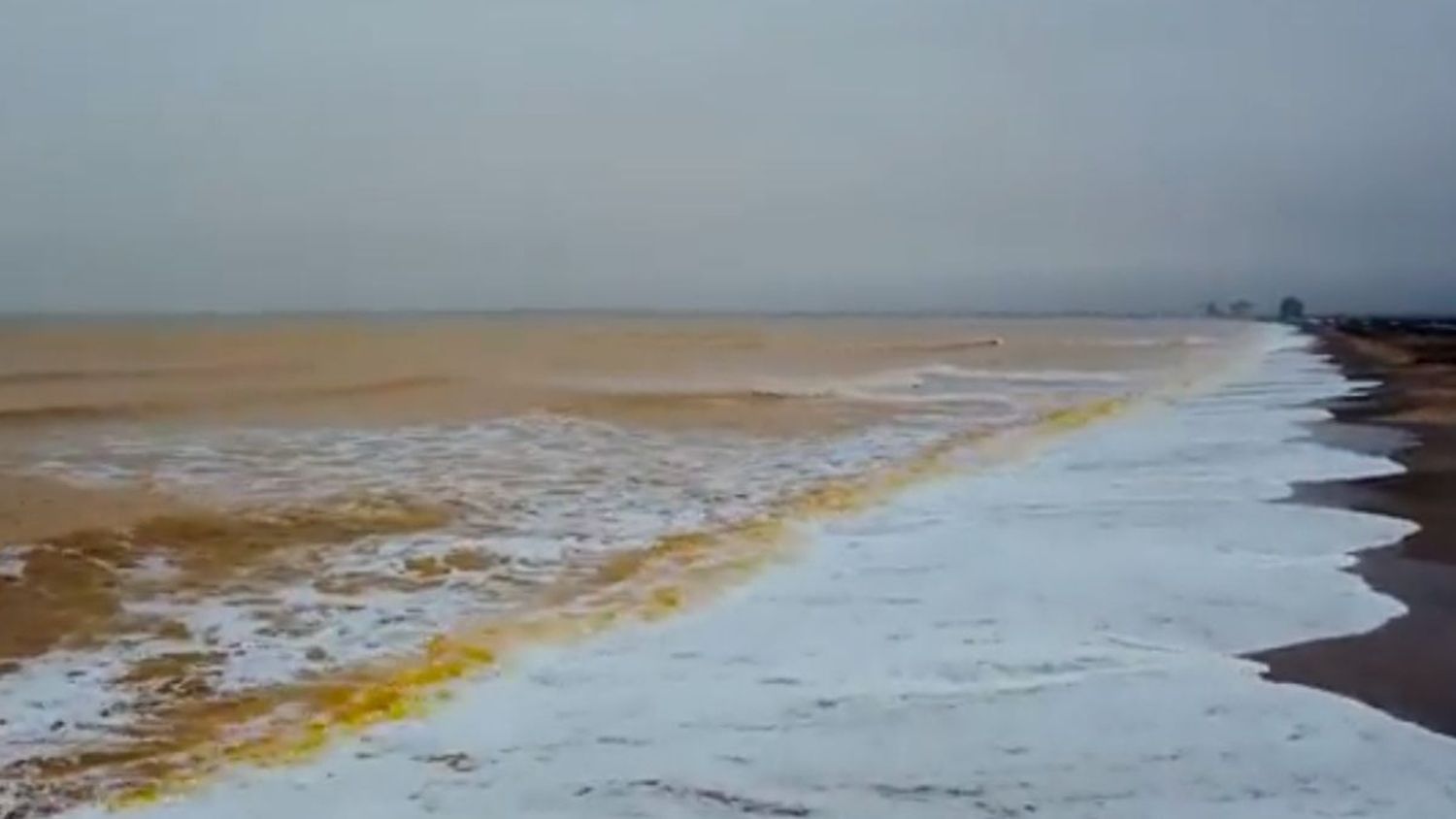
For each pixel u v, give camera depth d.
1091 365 41.34
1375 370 33.91
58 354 52.69
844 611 8.26
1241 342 62.25
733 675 6.97
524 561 10.10
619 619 8.19
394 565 10.04
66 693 6.98
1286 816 5.14
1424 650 7.20
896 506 12.23
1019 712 6.33
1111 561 9.53
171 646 7.86
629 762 5.79
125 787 5.67
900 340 77.31
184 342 68.94
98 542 10.91
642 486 13.91
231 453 17.17
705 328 118.00
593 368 42.06
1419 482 13.01
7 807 5.46
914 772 5.63
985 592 8.70
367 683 7.05
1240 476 13.60
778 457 16.41
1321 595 8.39
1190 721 6.16
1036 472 14.40
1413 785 5.41
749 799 5.40
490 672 7.12
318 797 5.50
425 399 26.69
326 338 78.75
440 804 5.39
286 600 8.97
